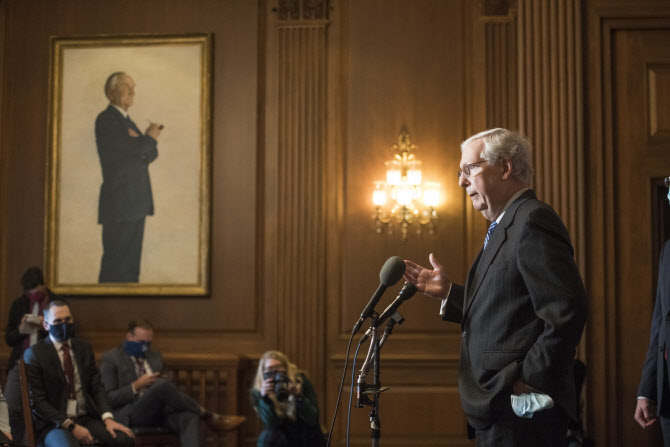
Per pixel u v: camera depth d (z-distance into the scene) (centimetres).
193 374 587
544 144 517
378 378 247
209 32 621
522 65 527
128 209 618
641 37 522
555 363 204
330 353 592
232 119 618
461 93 600
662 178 511
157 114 621
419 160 598
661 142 514
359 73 609
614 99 520
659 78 518
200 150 615
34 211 626
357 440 577
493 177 239
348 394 584
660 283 342
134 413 491
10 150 631
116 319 613
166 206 615
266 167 614
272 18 622
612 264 503
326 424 585
